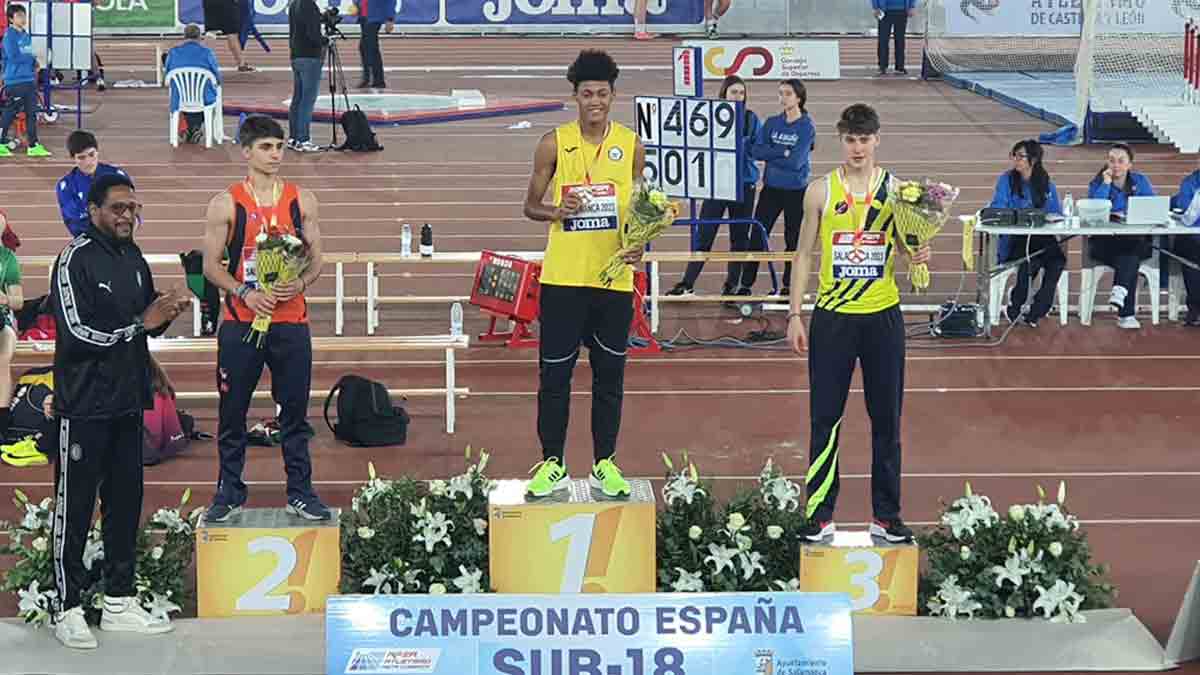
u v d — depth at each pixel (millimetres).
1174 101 25500
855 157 8391
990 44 32625
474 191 22031
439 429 12391
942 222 8281
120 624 8367
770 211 15859
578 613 7785
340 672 7672
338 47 36562
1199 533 10125
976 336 15133
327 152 24734
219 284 8594
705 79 32125
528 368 14164
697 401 13086
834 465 8664
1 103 25562
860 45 37281
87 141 14430
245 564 8461
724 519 8727
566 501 8469
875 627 8430
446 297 15945
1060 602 8461
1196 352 14594
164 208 20891
